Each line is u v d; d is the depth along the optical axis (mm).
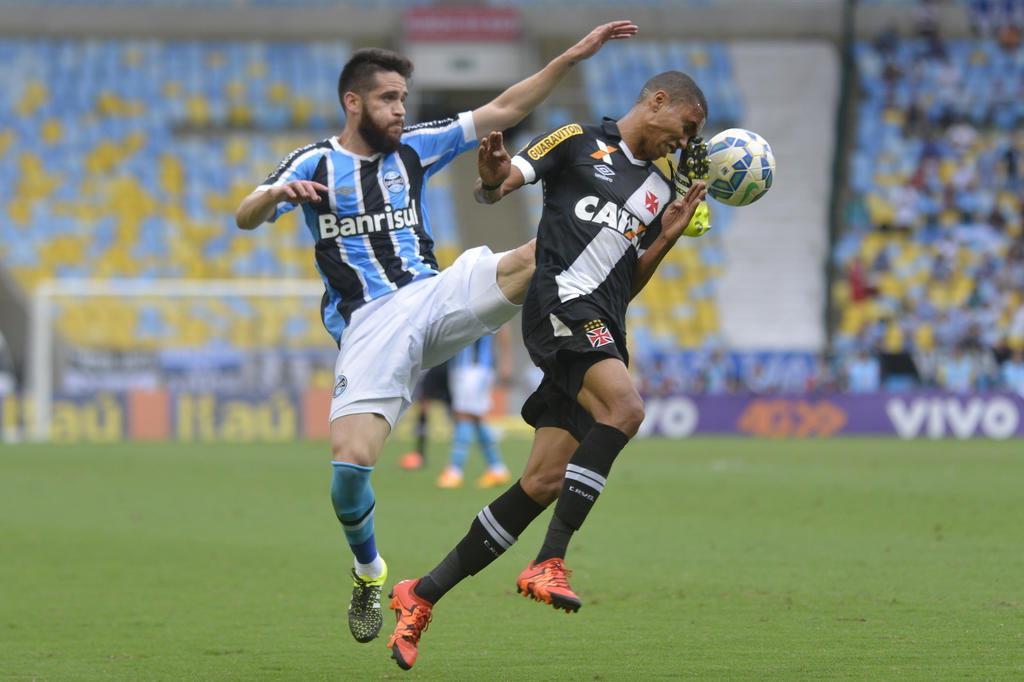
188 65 124438
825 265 114812
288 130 122188
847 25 121688
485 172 19609
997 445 79625
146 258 111188
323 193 21109
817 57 126000
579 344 19672
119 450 78562
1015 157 118062
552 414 20297
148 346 100562
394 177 21500
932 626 23547
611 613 25703
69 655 22250
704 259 115500
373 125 21109
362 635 21422
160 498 49688
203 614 26266
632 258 20672
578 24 124000
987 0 125438
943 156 118562
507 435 93688
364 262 21172
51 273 108625
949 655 20969
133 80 122625
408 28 122875
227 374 98125
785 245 117125
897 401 91812
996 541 35594
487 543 19828
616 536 37375
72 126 118938
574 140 20719
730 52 126438
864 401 92125
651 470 60781
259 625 25078
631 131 20906
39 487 54250
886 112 120938
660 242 20375
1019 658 20656
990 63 123625
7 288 106625
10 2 123500
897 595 27016
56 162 116375
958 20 125312
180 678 20344
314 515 43938
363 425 20422
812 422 92375
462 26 122875
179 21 125500
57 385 102688
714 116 122812
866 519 41031
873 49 124438
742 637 22953
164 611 26641
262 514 44281
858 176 117688
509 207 117875
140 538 38094
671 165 21234
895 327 108250
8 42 123250
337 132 122625
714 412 93188
